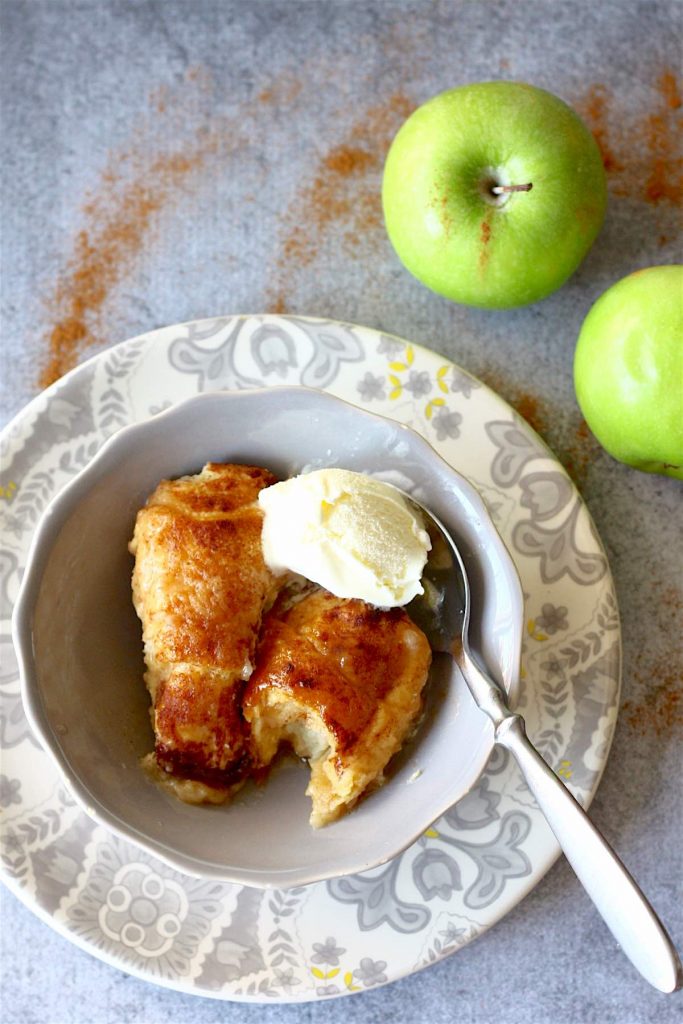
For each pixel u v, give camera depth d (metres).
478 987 0.56
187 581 0.50
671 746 0.57
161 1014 0.56
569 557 0.56
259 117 0.62
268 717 0.51
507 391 0.59
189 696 0.50
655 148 0.61
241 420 0.52
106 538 0.53
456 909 0.54
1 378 0.60
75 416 0.56
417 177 0.55
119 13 0.62
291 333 0.57
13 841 0.54
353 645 0.51
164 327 0.59
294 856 0.50
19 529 0.55
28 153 0.61
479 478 0.56
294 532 0.51
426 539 0.52
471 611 0.52
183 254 0.61
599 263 0.60
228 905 0.54
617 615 0.56
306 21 0.62
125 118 0.62
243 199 0.61
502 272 0.55
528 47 0.62
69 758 0.50
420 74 0.62
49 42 0.62
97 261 0.61
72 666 0.52
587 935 0.56
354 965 0.53
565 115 0.55
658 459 0.56
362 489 0.51
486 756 0.50
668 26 0.61
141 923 0.53
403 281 0.60
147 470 0.53
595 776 0.55
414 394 0.57
